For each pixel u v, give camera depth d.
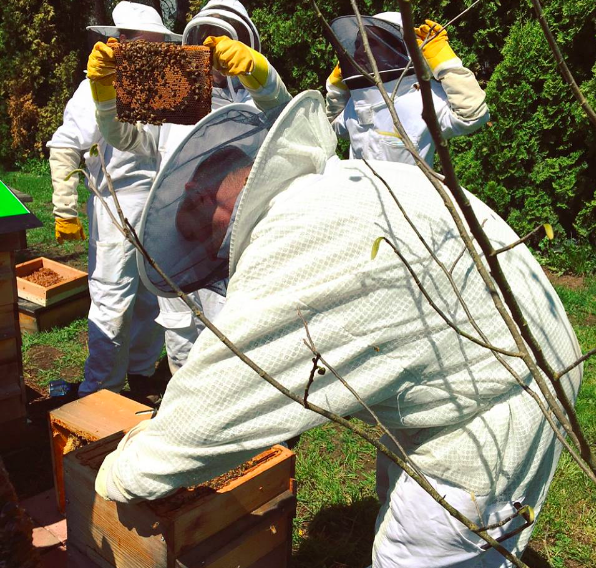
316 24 7.43
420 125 3.69
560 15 6.24
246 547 2.18
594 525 2.98
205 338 1.52
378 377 1.53
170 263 1.80
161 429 1.61
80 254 6.93
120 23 3.55
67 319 5.14
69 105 3.56
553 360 1.70
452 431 1.66
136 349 4.10
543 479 1.84
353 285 1.47
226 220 1.70
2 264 3.15
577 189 6.60
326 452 3.51
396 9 6.90
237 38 2.98
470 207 0.88
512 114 6.44
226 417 1.52
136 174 3.50
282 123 1.53
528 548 2.85
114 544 2.16
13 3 10.58
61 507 2.86
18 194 3.95
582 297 5.86
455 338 1.56
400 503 1.76
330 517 3.01
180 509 1.99
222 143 1.69
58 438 2.71
